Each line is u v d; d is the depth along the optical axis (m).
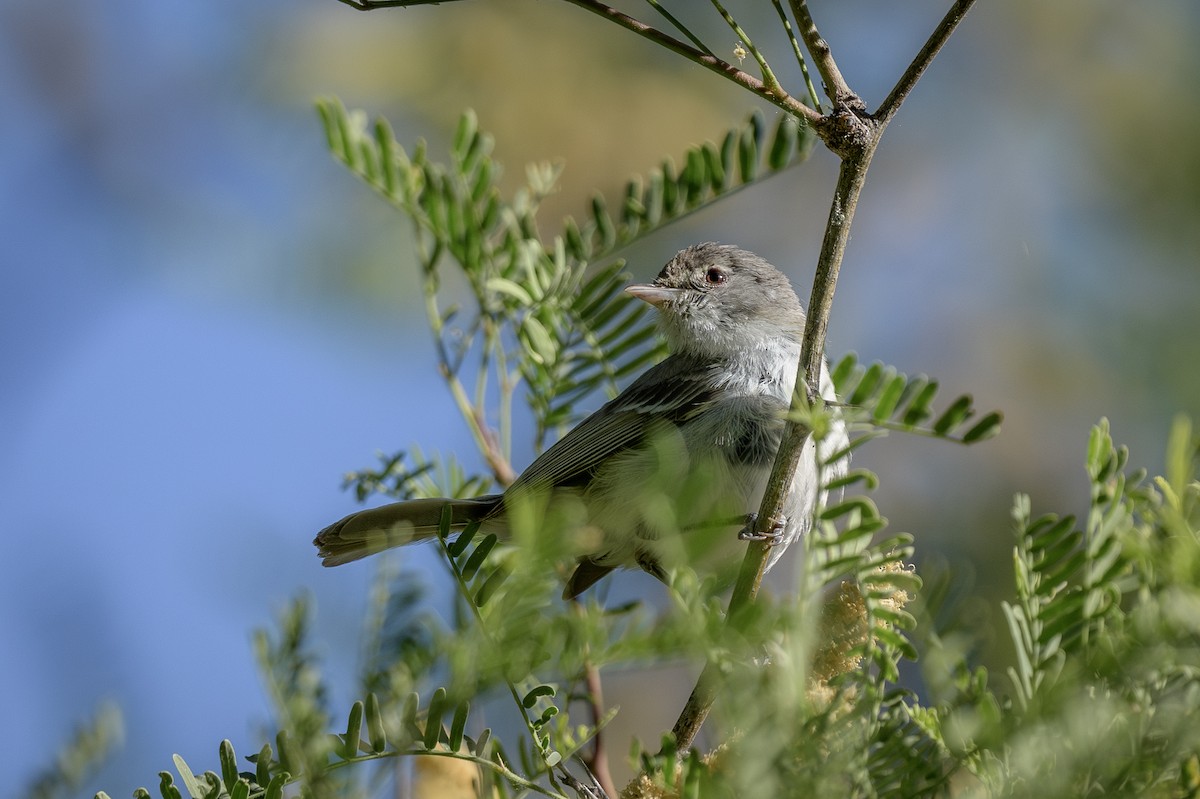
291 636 4.76
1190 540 3.96
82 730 5.45
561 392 9.01
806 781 3.91
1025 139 15.24
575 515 4.01
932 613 5.55
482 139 9.21
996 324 14.58
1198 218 14.02
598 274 8.98
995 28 15.32
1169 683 4.09
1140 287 13.97
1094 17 15.02
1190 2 14.73
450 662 3.88
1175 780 4.17
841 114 5.92
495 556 7.27
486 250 9.16
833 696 4.29
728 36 14.39
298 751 4.43
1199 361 13.41
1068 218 14.78
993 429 4.66
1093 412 13.85
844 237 6.03
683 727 5.97
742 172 9.09
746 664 4.00
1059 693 3.99
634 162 13.77
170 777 4.64
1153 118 14.44
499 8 13.90
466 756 4.70
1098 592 4.82
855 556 4.70
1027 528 5.03
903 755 4.36
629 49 14.13
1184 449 4.25
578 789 5.50
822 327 6.10
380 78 13.72
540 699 5.81
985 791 4.16
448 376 9.17
